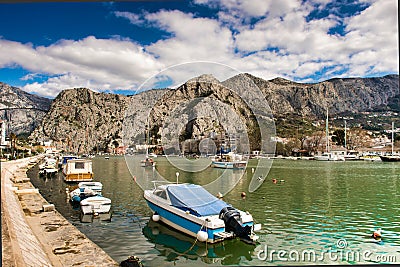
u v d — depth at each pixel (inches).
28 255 239.8
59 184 965.2
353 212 528.1
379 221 466.3
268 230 414.3
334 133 3772.1
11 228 287.4
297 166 1860.2
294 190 783.7
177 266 303.4
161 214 428.8
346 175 1245.1
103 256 288.0
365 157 2795.3
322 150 3230.8
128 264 280.4
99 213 503.2
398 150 3257.9
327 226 432.1
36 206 523.5
